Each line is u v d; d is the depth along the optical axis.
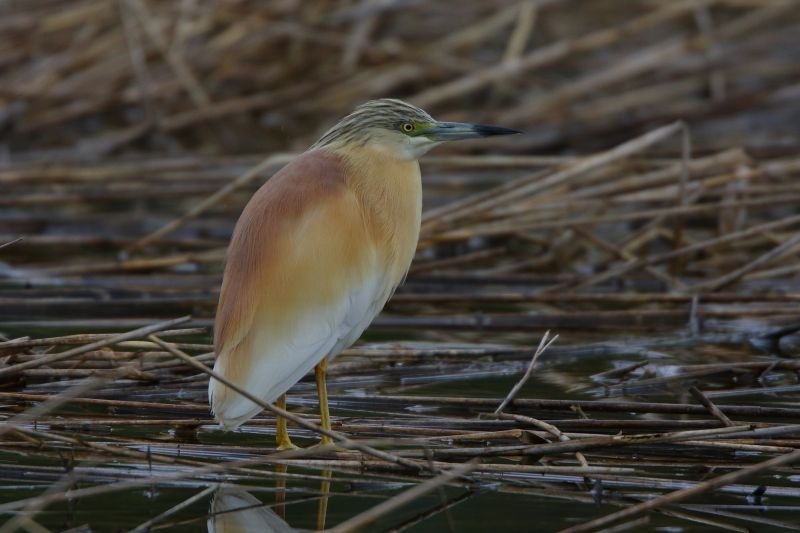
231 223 15.97
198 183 16.34
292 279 8.16
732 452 8.07
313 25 21.66
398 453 7.82
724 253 14.59
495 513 7.17
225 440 8.42
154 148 20.34
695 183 14.55
